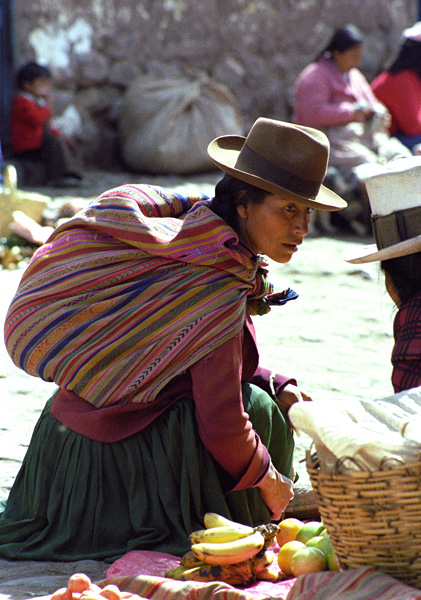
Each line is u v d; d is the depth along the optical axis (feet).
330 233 37.29
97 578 10.97
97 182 46.78
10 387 19.24
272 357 22.17
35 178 44.96
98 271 12.03
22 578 10.95
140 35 53.67
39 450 12.29
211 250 11.85
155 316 11.79
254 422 12.27
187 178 49.01
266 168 11.46
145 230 11.96
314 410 9.11
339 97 37.04
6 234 32.12
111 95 53.06
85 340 11.93
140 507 11.76
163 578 9.90
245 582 10.61
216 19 56.08
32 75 44.57
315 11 58.95
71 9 50.65
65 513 11.97
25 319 12.14
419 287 11.09
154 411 11.96
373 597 8.34
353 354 22.68
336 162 36.58
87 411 12.03
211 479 11.87
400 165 11.41
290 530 11.71
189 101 49.62
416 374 10.43
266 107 58.49
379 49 61.16
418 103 39.32
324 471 8.94
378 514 8.71
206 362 11.57
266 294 12.97
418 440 8.66
